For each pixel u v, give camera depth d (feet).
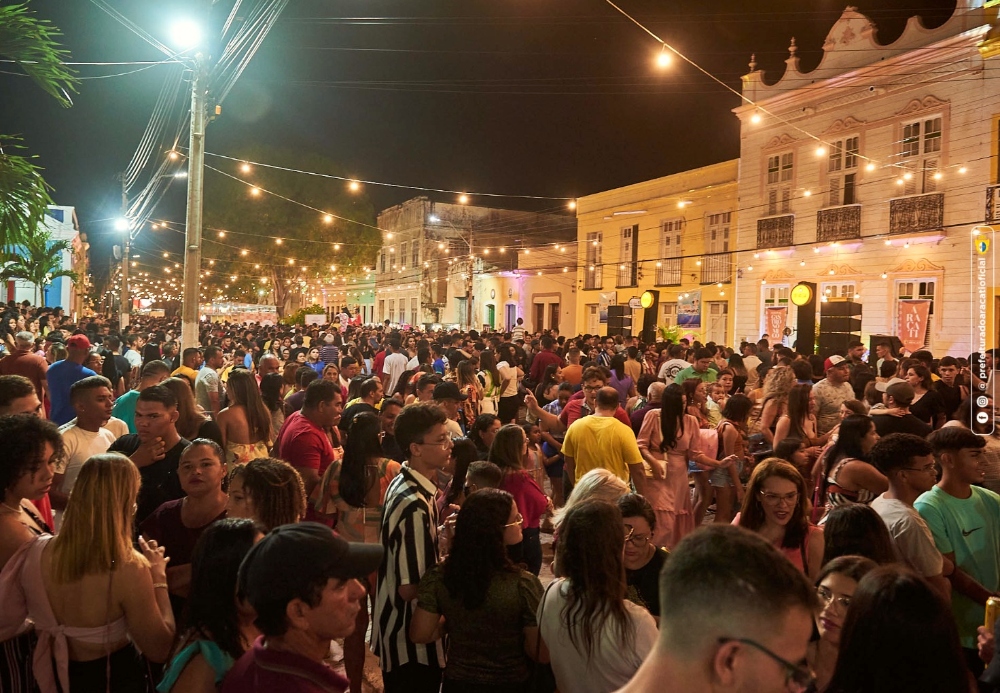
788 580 4.83
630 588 11.19
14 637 9.67
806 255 71.97
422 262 152.46
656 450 22.70
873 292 65.36
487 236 156.76
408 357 48.19
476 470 15.07
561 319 114.32
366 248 136.46
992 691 8.83
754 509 13.42
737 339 79.77
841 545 11.71
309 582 6.57
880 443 13.71
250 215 129.18
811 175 71.26
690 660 4.81
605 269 103.30
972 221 57.06
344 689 6.81
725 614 4.71
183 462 12.08
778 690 4.68
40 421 11.00
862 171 66.33
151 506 14.40
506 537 12.68
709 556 4.89
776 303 75.36
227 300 188.44
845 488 16.60
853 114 67.10
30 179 23.20
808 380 30.35
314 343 72.08
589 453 21.07
